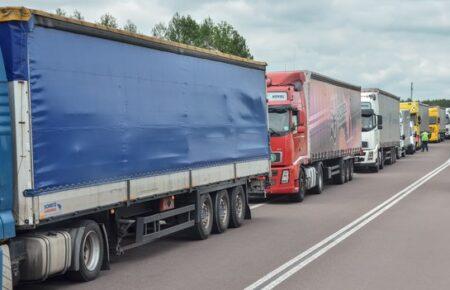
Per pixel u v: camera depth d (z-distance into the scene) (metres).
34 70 7.71
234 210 14.08
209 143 12.61
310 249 11.21
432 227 13.64
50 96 7.98
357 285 8.38
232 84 13.79
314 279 8.77
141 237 10.44
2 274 7.08
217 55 13.02
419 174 30.77
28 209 7.51
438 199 19.45
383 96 35.34
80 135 8.55
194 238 12.67
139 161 10.04
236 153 13.91
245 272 9.33
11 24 7.50
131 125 9.84
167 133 10.97
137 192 9.96
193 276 9.13
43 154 7.80
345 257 10.39
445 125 85.69
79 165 8.49
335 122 24.28
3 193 7.25
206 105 12.52
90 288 8.49
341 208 17.66
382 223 14.38
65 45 8.34
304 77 20.42
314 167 21.94
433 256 10.38
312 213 16.72
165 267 9.88
